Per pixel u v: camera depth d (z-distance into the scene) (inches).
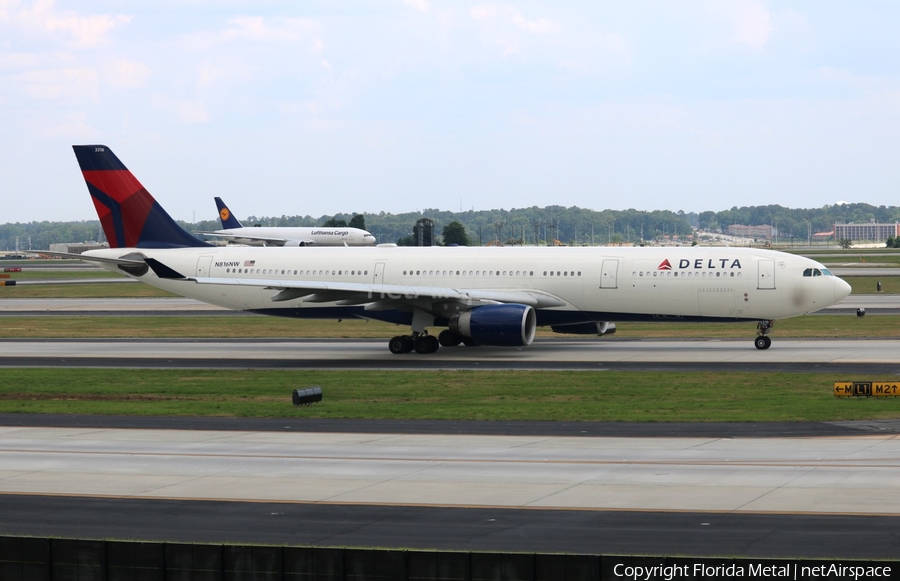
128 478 4190.5
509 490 3892.7
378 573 2630.4
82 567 2748.5
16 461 4542.3
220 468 4367.6
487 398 6309.1
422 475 4178.2
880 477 3971.5
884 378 6875.0
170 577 2714.1
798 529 3275.1
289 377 7431.1
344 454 4633.4
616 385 6756.9
